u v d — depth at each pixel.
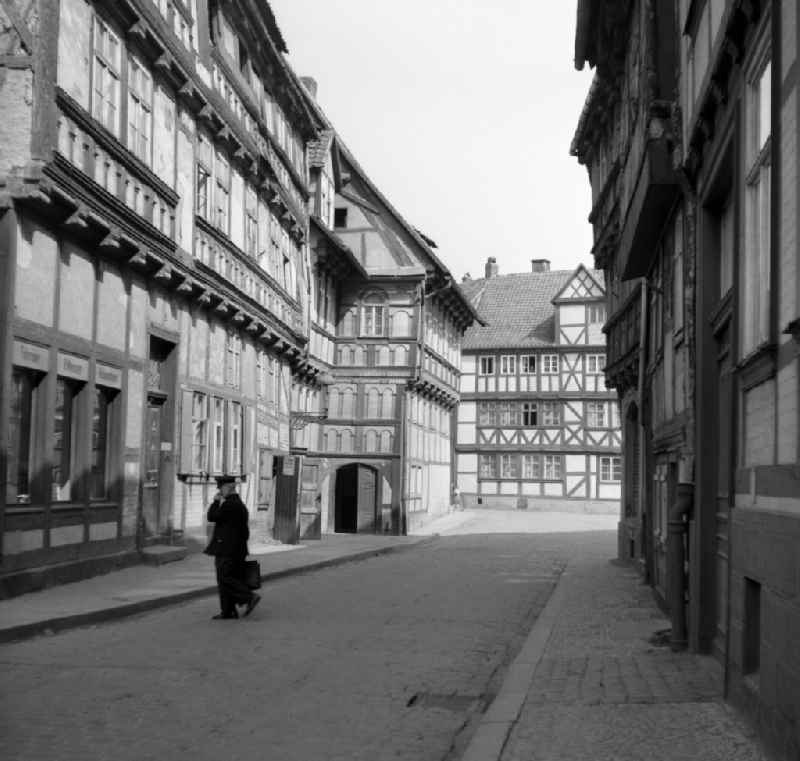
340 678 9.23
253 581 13.09
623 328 24.19
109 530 16.33
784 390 6.12
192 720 7.38
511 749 6.52
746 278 7.56
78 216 14.05
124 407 16.78
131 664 9.48
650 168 12.03
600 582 19.30
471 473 63.59
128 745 6.63
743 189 7.61
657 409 16.14
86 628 11.71
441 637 12.14
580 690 8.48
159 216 18.08
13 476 13.32
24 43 13.05
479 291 68.38
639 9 14.50
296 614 13.85
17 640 10.58
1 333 12.58
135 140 17.16
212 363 21.77
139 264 16.80
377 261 40.53
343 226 41.03
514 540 37.53
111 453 16.55
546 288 66.94
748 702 6.89
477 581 20.23
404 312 40.22
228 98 22.53
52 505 14.27
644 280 18.73
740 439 7.70
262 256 26.14
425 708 8.22
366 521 40.19
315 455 36.59
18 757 6.27
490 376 63.56
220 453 22.56
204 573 16.94
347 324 40.44
